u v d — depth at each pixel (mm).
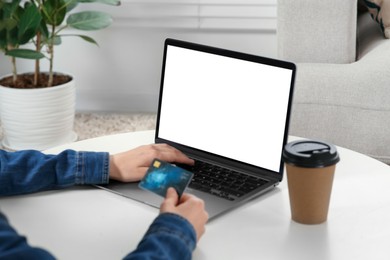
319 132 2521
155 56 3605
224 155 1683
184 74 1749
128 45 3592
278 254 1315
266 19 3490
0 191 1551
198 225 1274
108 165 1600
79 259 1305
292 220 1444
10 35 2979
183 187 1377
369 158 1731
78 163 1591
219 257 1306
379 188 1572
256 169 1629
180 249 1173
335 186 1591
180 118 1757
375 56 2582
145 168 1622
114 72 3646
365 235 1377
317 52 2633
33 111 3072
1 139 3350
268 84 1607
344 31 2607
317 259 1297
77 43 3596
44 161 1586
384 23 2783
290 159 1384
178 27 3537
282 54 2664
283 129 1583
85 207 1514
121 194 1563
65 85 3121
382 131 2471
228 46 3559
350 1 2582
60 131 3172
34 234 1402
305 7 2609
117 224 1438
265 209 1493
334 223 1429
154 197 1545
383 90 2443
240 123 1657
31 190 1571
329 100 2479
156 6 3504
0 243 995
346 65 2549
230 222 1438
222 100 1688
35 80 3158
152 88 3666
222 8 3490
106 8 3518
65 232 1408
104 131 3432
